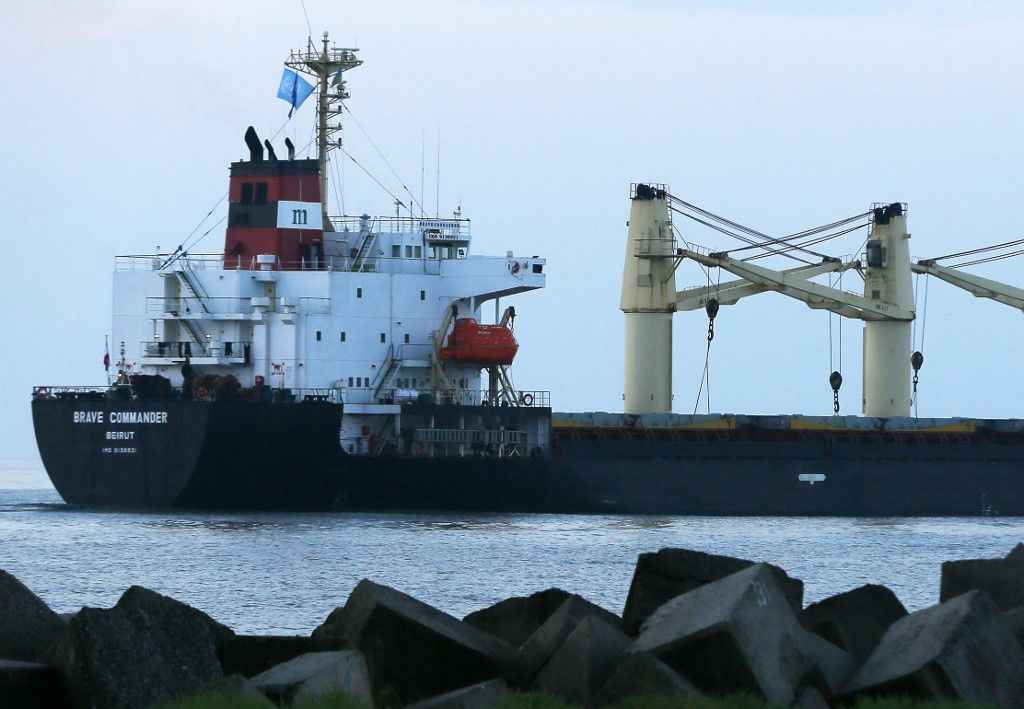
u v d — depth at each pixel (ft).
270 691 344.69
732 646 365.40
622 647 380.58
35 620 377.30
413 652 396.57
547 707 350.23
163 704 330.34
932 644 373.81
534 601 450.71
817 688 372.58
